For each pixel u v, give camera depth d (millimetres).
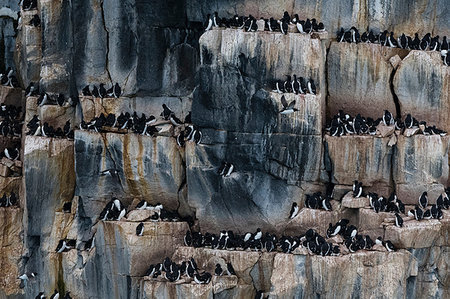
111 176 74188
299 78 70000
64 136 76750
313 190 71375
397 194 71625
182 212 74125
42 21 79000
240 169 70750
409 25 76750
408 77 74062
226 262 68000
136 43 75625
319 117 69875
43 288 77125
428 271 69250
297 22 71188
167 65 75750
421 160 71250
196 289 65812
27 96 79812
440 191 71875
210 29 70875
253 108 69750
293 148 70062
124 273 70500
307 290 66000
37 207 76625
